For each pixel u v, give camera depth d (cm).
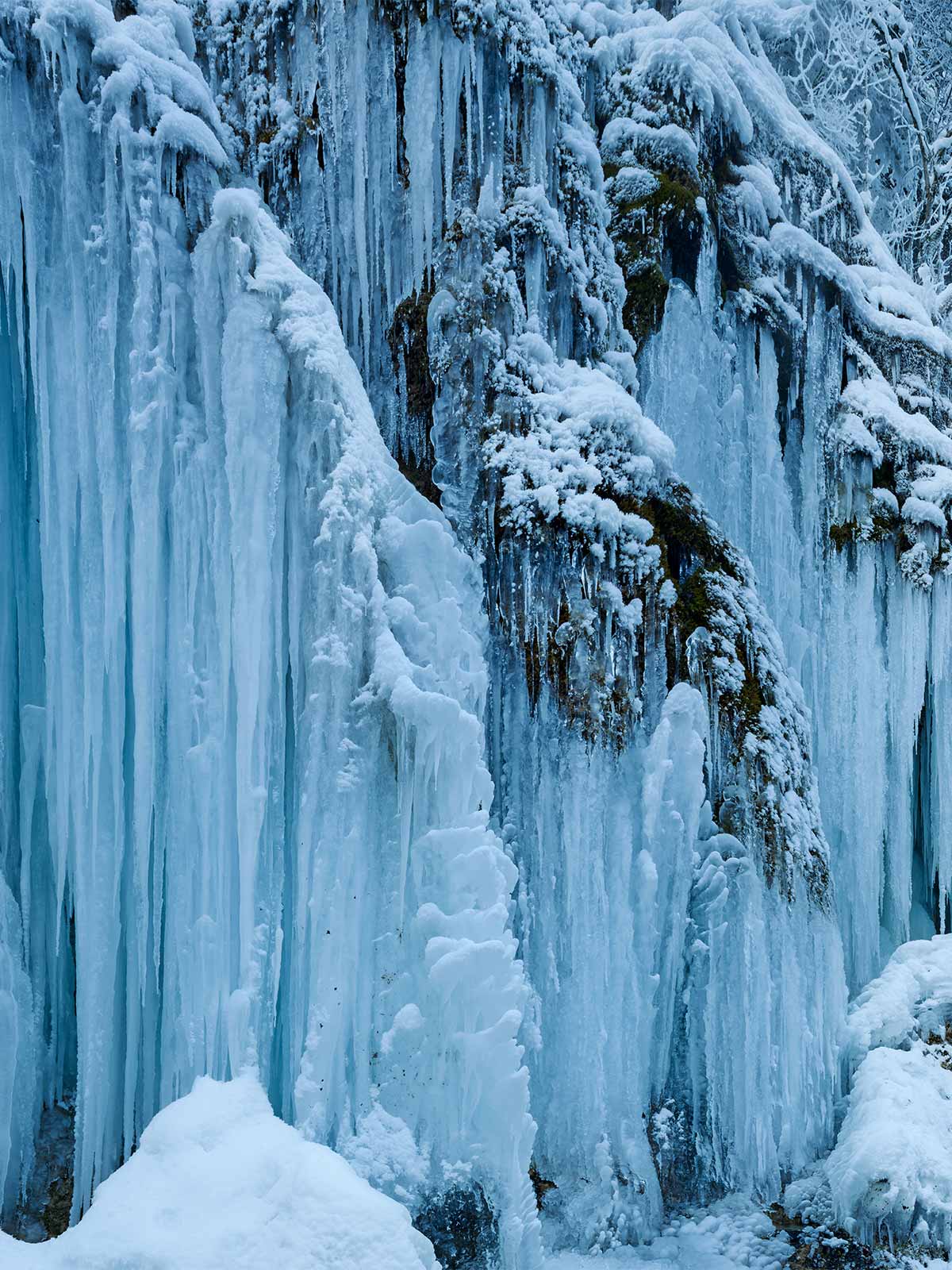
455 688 528
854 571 757
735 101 749
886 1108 589
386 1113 477
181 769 490
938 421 802
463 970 475
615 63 744
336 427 509
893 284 849
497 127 614
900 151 1179
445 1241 468
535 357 613
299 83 623
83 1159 462
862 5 1066
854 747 751
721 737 609
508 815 584
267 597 493
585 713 578
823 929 627
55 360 487
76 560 491
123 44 496
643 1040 575
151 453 485
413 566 531
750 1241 556
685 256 715
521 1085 483
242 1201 386
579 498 579
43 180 483
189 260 507
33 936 504
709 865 599
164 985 490
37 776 509
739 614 626
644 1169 562
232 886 493
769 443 749
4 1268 370
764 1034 600
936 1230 557
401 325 622
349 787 488
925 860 798
